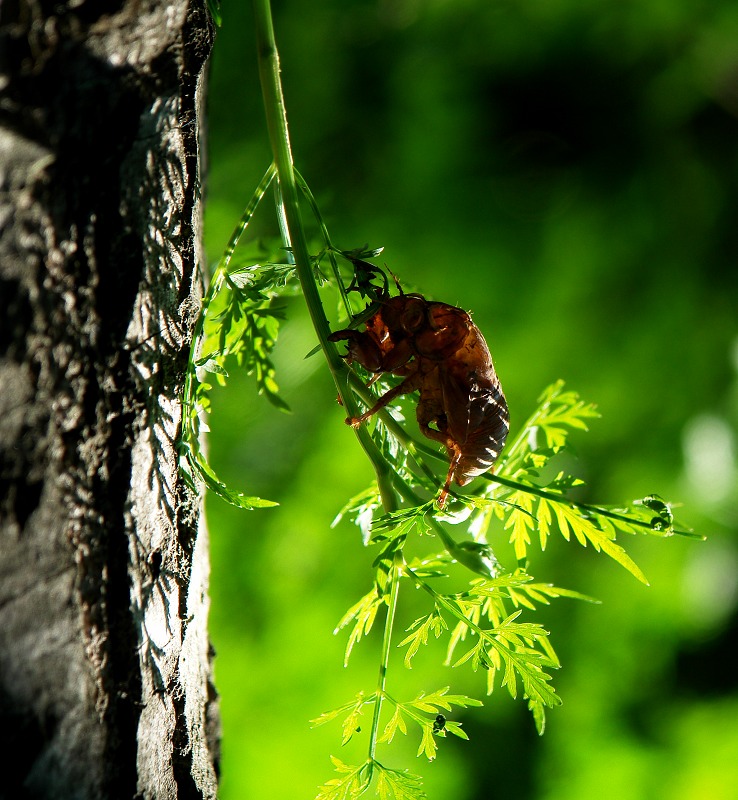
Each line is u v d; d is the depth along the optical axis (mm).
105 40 1388
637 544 6258
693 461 5992
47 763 1390
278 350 5398
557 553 6344
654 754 6242
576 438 6387
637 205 6523
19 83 1314
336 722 5754
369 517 1987
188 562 1747
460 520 2043
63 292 1396
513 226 6629
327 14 6418
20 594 1351
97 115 1414
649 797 6164
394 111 6508
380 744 5750
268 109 1832
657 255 6461
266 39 1835
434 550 5922
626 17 6230
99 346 1457
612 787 6133
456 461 2059
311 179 6422
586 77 6594
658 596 6207
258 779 5625
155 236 1567
